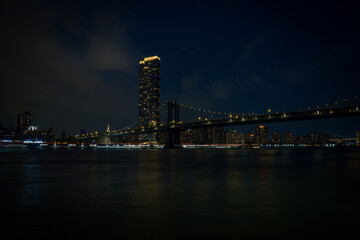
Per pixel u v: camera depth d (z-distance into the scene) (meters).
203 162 47.03
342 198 13.71
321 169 31.77
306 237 8.12
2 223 9.39
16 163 42.84
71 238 8.02
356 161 49.88
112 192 15.55
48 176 24.11
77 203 12.56
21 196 14.27
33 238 8.01
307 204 12.35
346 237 8.12
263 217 10.17
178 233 8.45
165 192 15.58
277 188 17.06
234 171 29.31
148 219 9.91
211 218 10.05
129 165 38.81
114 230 8.70
